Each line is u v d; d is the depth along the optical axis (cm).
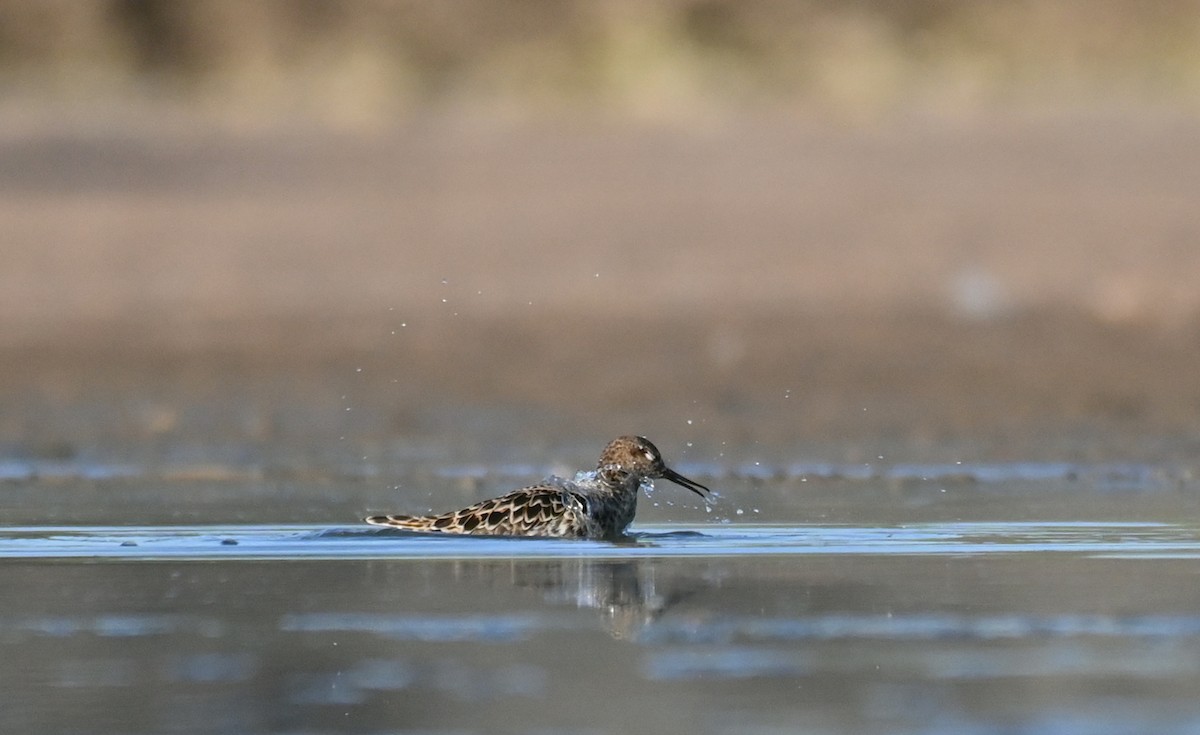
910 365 1941
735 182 3366
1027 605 794
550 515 1044
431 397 1833
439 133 4012
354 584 856
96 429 1670
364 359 2027
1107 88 4275
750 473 1411
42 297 2416
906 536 1034
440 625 752
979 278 2417
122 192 3381
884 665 673
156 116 4219
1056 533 1045
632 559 944
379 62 4450
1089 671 661
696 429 1658
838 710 604
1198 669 667
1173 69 4369
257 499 1241
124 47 4606
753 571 896
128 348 2094
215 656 694
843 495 1261
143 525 1085
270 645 714
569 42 4506
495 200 3244
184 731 588
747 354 2009
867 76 4291
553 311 2277
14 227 2995
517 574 891
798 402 1786
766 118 4078
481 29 4581
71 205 3234
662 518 1151
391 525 1049
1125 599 807
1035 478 1362
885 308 2244
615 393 1839
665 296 2359
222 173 3591
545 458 1511
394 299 2384
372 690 637
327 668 672
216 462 1487
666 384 1873
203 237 2908
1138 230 2800
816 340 2072
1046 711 602
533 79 4409
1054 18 4522
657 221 2984
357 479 1379
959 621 756
